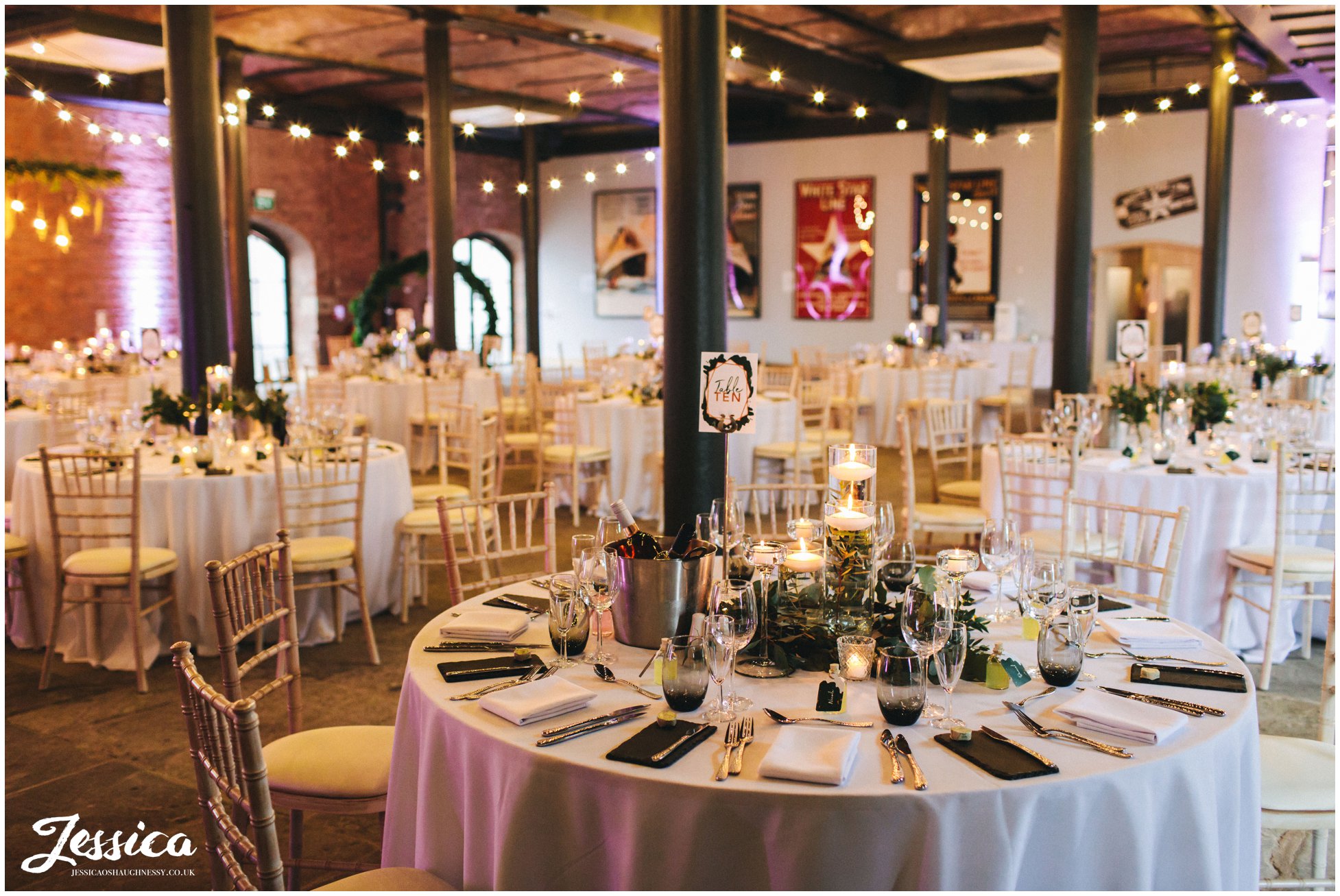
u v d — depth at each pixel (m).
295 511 4.92
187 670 1.89
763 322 17.39
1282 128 13.72
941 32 11.15
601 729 2.04
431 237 11.09
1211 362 10.66
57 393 8.98
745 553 2.77
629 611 2.54
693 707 2.10
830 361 14.09
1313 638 5.04
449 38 10.87
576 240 19.02
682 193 4.67
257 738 1.65
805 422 8.43
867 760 1.88
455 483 8.84
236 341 11.28
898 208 16.16
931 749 1.93
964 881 1.76
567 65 12.81
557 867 1.92
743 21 10.77
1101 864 1.85
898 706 2.02
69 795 3.47
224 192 11.30
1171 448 5.37
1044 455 4.91
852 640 2.34
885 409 11.23
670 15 4.62
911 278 16.11
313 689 4.38
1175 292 14.44
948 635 2.00
